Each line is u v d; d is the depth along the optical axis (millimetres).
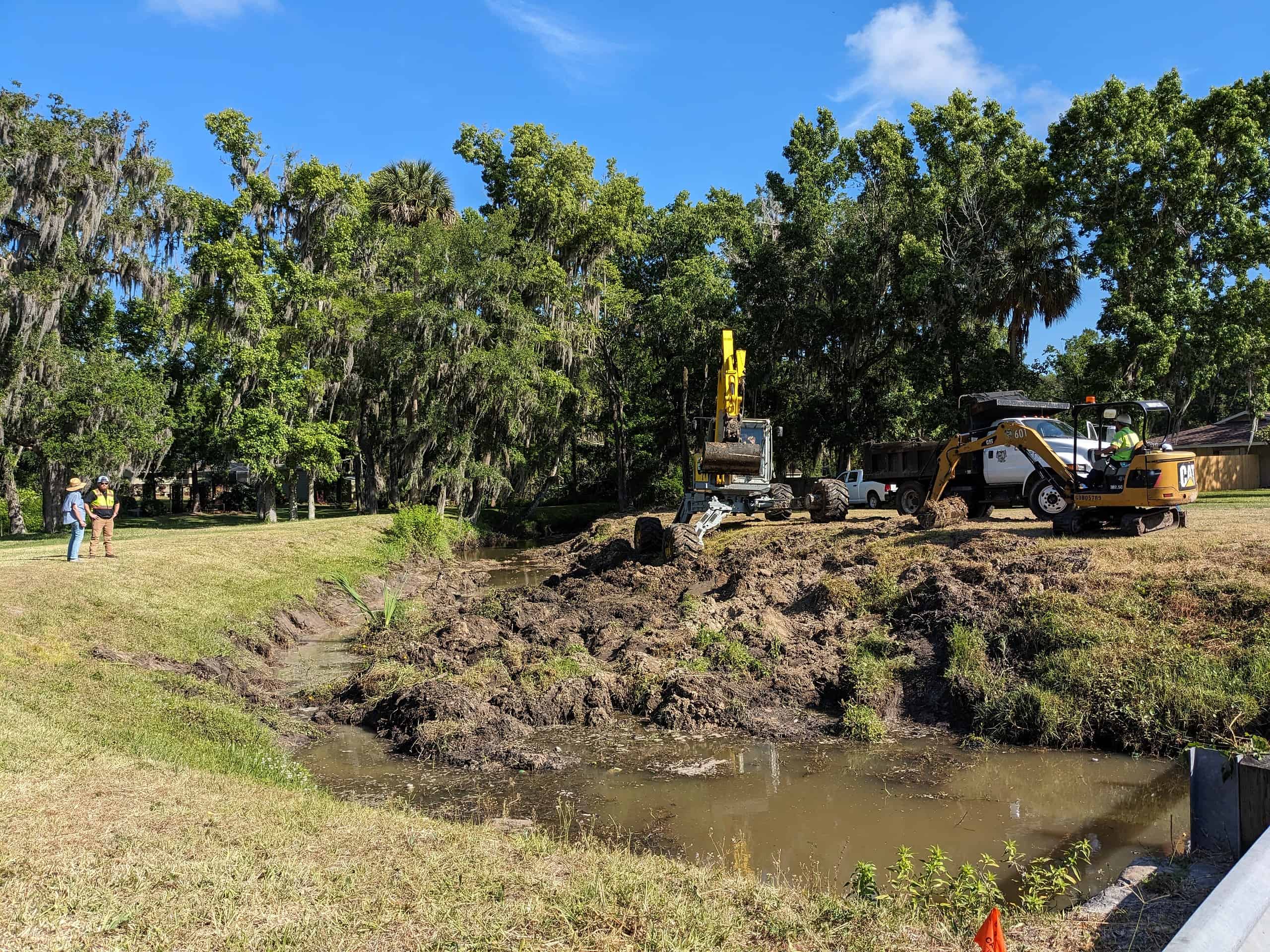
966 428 32594
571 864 5406
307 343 33625
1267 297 27672
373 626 17359
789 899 5168
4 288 25594
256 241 32438
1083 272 30375
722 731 10984
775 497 23922
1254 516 16672
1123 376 28578
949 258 33781
